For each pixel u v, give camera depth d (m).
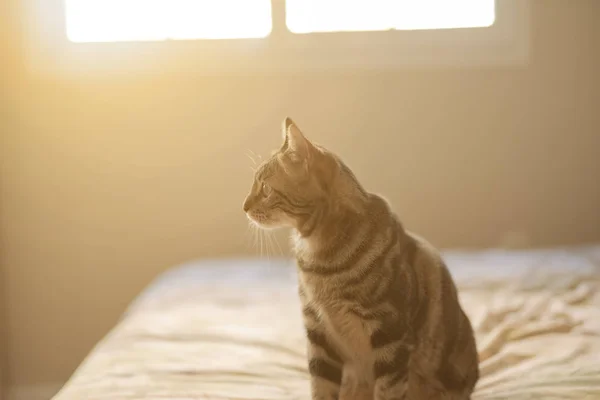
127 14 3.24
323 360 1.45
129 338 1.88
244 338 1.89
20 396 3.33
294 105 3.21
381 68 3.19
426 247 1.50
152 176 3.26
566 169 3.22
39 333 3.32
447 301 1.44
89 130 3.22
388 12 3.21
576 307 2.09
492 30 3.18
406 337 1.34
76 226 3.27
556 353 1.69
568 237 3.24
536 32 3.15
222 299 2.31
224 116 3.23
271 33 3.19
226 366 1.67
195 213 3.27
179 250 3.29
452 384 1.43
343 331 1.41
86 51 3.19
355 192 1.38
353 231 1.35
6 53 3.16
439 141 3.22
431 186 3.25
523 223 3.25
